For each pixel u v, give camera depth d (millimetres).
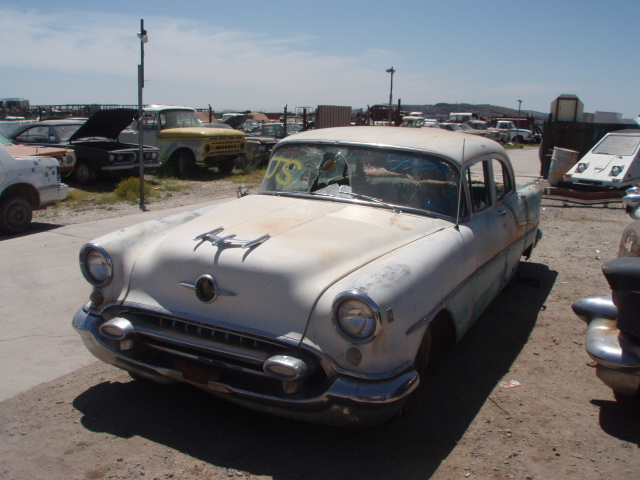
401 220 3391
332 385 2492
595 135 15172
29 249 6641
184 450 2760
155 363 2990
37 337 4102
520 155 25609
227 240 2926
